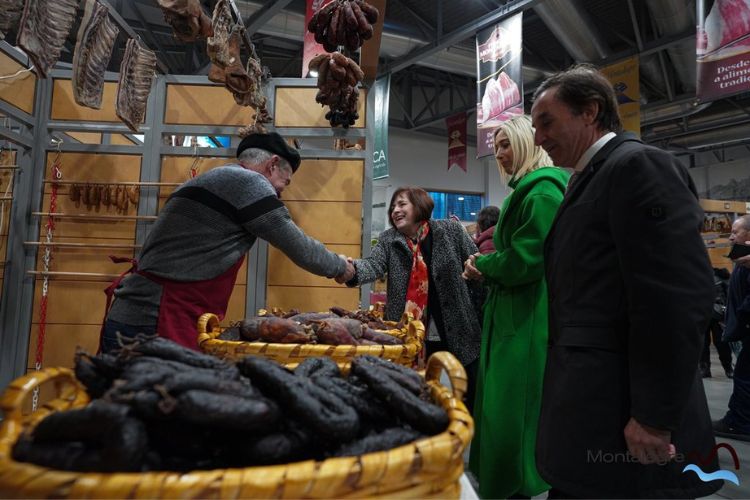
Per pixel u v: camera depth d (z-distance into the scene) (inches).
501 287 66.2
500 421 60.2
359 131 112.4
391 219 91.4
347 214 110.5
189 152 110.5
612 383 38.5
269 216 58.2
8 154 106.8
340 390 27.6
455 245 88.5
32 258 106.3
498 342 63.8
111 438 18.7
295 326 48.4
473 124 510.9
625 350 39.0
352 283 80.7
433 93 495.8
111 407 19.3
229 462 22.7
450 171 497.0
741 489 94.7
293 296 107.6
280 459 22.4
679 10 248.2
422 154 486.9
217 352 45.5
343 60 78.4
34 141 107.7
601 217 41.0
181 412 20.2
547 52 350.6
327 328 49.3
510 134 68.5
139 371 23.7
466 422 24.2
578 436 39.0
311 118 112.9
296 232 59.9
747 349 131.3
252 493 17.9
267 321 48.4
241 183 58.7
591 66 48.1
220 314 61.2
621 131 45.5
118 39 239.3
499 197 505.4
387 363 32.9
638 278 36.0
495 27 238.8
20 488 17.2
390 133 475.8
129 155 110.3
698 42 179.6
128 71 87.1
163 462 21.4
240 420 21.1
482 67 242.1
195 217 57.7
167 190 110.0
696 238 35.6
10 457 20.2
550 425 42.0
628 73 268.7
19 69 102.9
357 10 74.7
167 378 22.3
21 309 105.0
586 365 39.5
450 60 308.7
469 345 84.2
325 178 111.5
